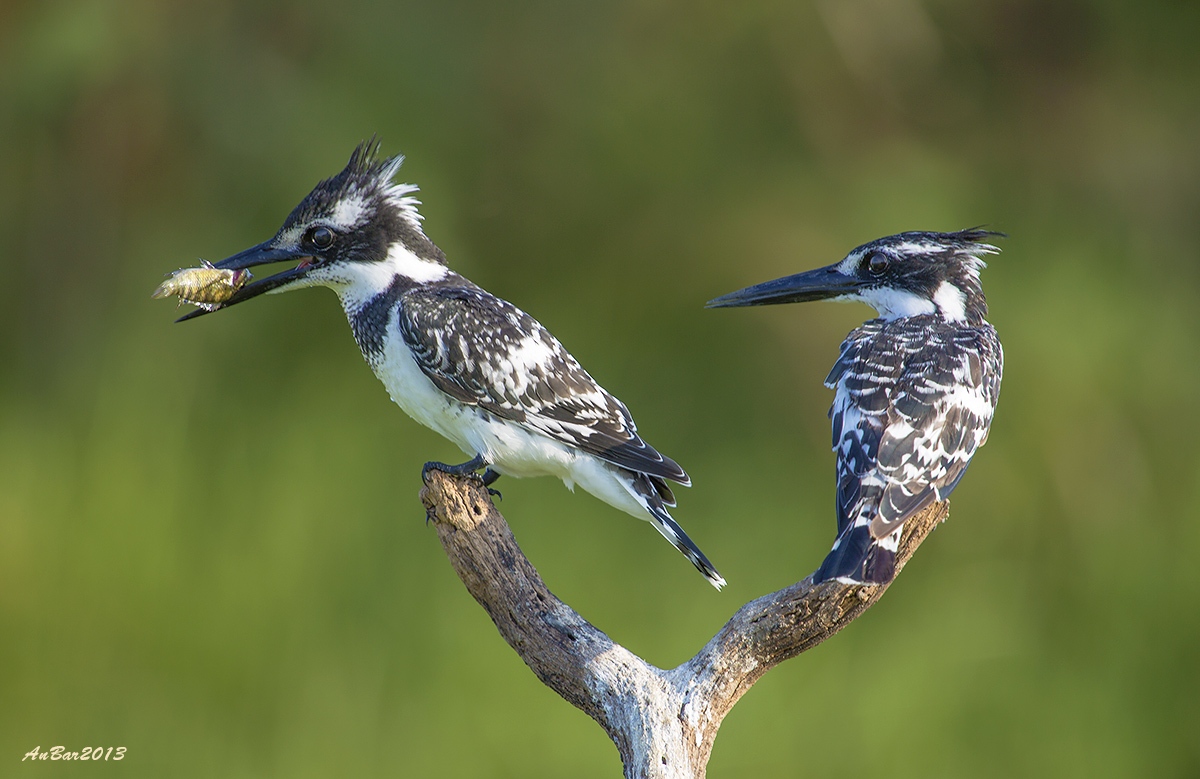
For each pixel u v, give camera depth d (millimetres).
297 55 12711
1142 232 14211
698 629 12125
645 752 5426
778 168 13859
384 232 7367
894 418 6359
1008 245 13820
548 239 13586
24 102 12461
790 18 14000
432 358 7000
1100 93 14672
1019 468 13039
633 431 7262
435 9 13203
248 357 12438
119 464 11758
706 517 13039
